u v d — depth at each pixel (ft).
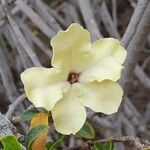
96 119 1.44
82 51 0.91
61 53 0.90
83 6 1.52
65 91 0.90
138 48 1.35
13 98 1.59
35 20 1.73
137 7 1.32
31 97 0.88
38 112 1.02
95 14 1.95
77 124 0.90
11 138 0.91
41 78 0.89
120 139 0.99
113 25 1.76
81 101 0.91
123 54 0.93
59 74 0.90
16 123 1.15
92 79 0.91
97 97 0.91
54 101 0.89
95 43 0.93
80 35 0.91
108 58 0.93
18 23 1.89
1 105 1.94
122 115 1.91
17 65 1.92
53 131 1.44
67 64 0.91
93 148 1.02
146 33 1.33
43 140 0.94
